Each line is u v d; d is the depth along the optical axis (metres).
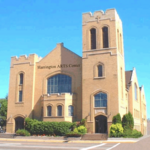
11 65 49.25
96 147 24.59
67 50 46.56
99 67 42.09
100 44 42.62
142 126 59.81
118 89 39.94
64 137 36.06
